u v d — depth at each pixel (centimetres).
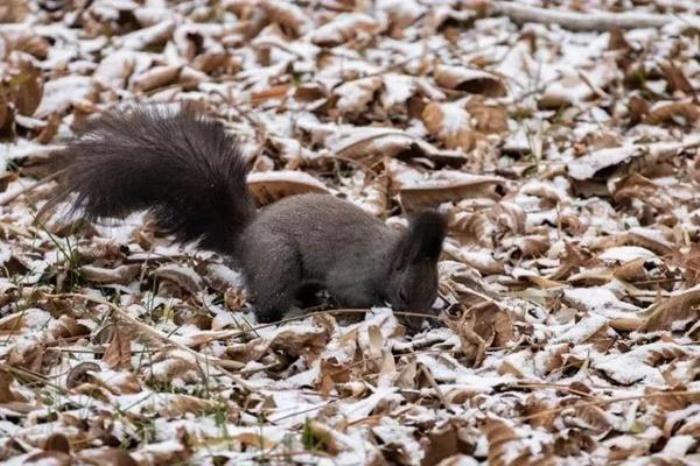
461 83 1730
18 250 1284
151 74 1731
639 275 1238
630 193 1448
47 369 1029
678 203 1445
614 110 1716
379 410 952
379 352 1062
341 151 1524
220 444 877
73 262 1237
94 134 1270
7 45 1819
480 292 1214
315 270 1203
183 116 1284
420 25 1967
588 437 895
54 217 1337
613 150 1501
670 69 1789
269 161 1510
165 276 1227
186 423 902
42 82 1662
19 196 1407
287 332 1084
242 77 1766
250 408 973
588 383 1012
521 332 1120
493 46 1888
